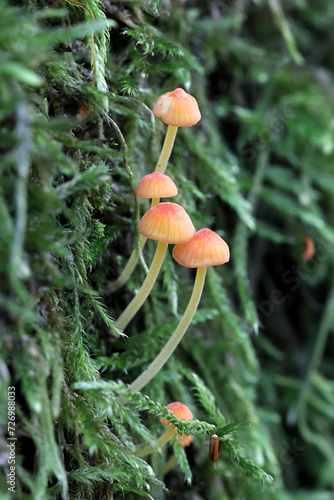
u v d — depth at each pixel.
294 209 0.35
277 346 0.39
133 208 0.28
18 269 0.22
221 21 0.34
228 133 0.35
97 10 0.26
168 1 0.30
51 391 0.24
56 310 0.24
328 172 0.38
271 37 0.38
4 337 0.23
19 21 0.23
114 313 0.28
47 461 0.23
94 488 0.25
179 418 0.26
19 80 0.24
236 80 0.35
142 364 0.28
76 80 0.26
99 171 0.24
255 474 0.26
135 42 0.28
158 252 0.26
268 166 0.36
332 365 0.42
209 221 0.30
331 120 0.36
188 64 0.30
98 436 0.24
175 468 0.28
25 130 0.22
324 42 0.42
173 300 0.29
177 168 0.30
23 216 0.22
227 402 0.31
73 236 0.24
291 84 0.37
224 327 0.31
